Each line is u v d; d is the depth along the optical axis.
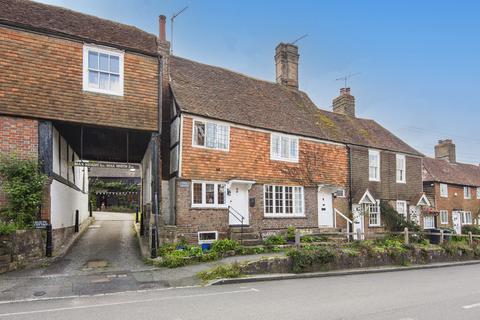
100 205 38.38
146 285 9.68
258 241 16.09
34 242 11.70
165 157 17.42
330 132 22.88
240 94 20.58
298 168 20.06
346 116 27.58
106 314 6.95
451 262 18.27
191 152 16.25
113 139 17.09
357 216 22.38
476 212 37.44
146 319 6.66
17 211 11.44
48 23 13.20
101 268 11.43
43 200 12.21
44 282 9.55
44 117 12.48
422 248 17.42
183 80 18.81
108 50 13.97
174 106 17.09
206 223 16.22
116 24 14.93
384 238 18.42
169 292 9.06
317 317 6.96
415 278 12.68
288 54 25.48
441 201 33.19
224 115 17.61
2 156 11.56
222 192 17.03
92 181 36.59
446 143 40.16
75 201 19.12
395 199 25.59
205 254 13.02
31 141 12.27
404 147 27.70
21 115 12.12
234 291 9.35
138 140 17.33
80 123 13.15
